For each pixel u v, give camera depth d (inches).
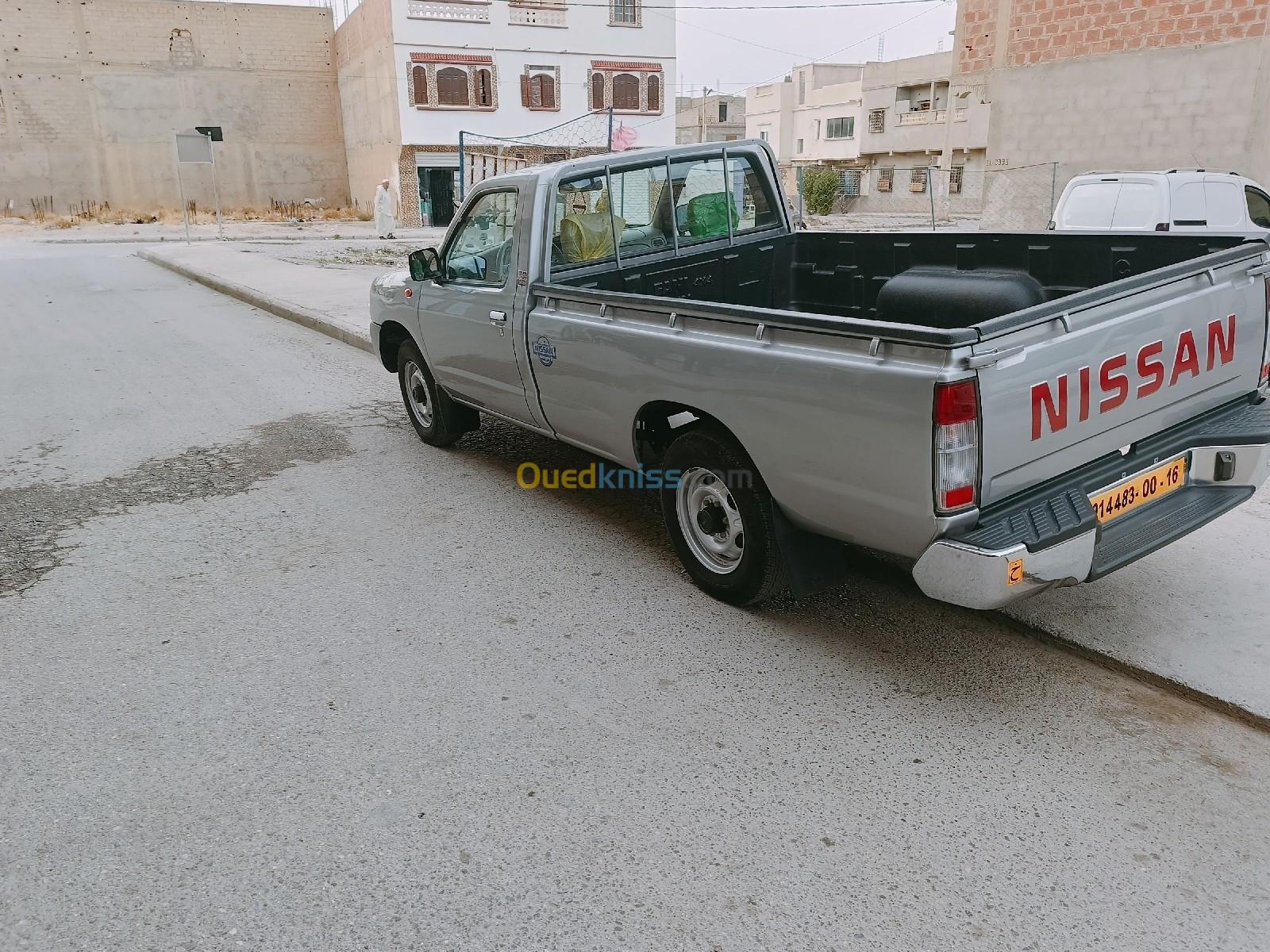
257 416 285.7
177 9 1664.6
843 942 87.3
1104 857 97.6
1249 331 141.6
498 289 190.9
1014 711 124.2
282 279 628.7
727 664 137.5
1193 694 124.8
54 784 111.7
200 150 1082.1
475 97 1466.5
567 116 1531.7
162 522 198.1
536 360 179.2
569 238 183.5
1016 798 107.0
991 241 182.1
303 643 145.4
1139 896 92.2
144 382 335.3
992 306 163.0
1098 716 122.5
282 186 1801.2
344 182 1847.9
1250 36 575.2
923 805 106.2
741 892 93.6
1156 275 124.0
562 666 137.5
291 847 100.7
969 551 108.5
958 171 1648.6
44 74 1614.2
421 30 1411.2
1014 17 671.8
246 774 113.3
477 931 89.0
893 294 177.2
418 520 197.6
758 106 2655.0
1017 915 90.2
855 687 130.8
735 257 209.2
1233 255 135.6
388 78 1445.6
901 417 109.3
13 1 1568.7
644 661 138.8
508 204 184.7
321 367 362.6
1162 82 613.3
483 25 1441.9
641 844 100.7
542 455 241.6
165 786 111.0
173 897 93.7
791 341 124.3
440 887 94.8
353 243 1065.5
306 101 1787.6
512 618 152.9
